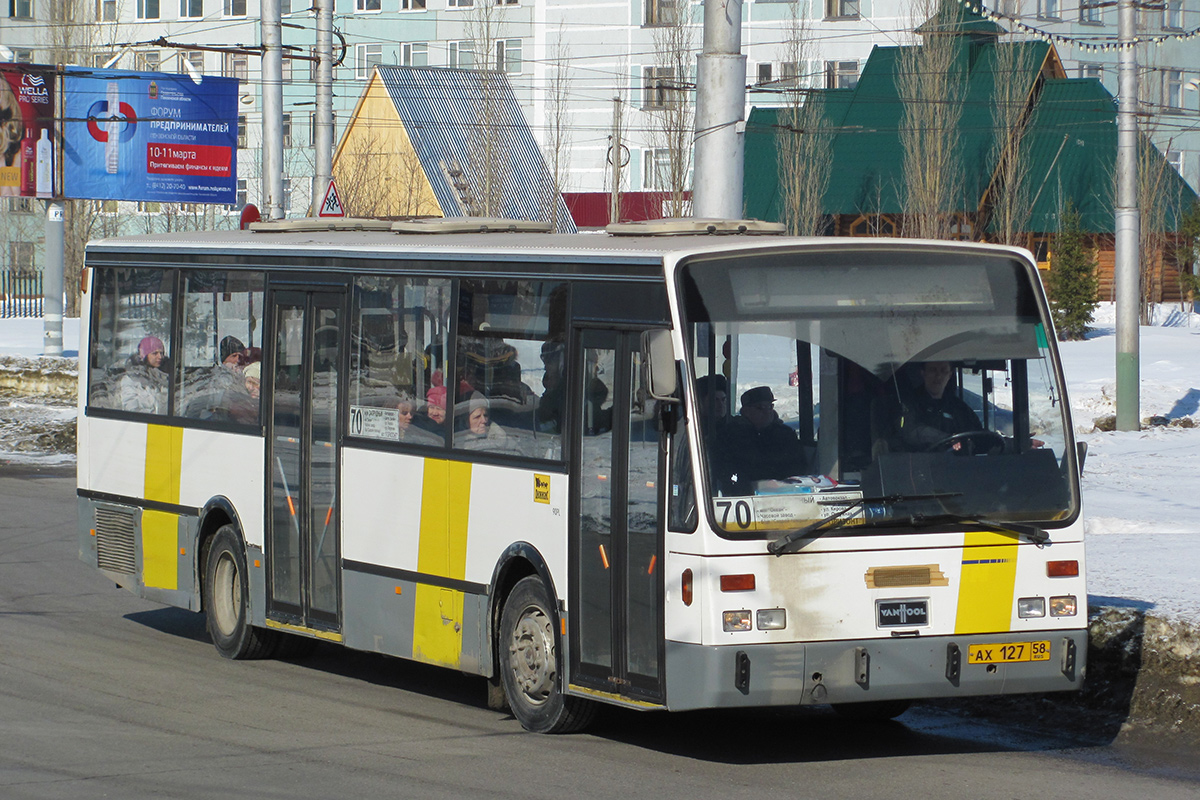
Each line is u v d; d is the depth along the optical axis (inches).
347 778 501.0
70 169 2492.6
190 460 761.6
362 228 761.0
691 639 491.2
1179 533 900.0
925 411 518.3
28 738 555.8
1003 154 3444.9
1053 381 533.6
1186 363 2303.2
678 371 501.7
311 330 688.4
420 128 3540.8
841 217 3656.5
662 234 604.7
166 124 2591.0
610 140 3873.0
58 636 770.2
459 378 606.2
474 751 542.0
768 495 495.8
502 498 580.4
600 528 534.6
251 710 613.9
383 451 641.0
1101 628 617.6
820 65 3971.5
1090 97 3575.3
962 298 529.7
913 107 3481.8
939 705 628.4
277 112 1611.7
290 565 694.5
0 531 1102.4
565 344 557.6
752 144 3759.8
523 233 694.5
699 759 530.0
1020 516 519.2
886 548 501.0
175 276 781.3
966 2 3535.9
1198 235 3659.0
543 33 4200.3
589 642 540.4
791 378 507.5
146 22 4667.8
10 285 4153.5
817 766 519.5
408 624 627.8
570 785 491.8
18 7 4790.8
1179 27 4244.6
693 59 3976.4
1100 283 3644.2
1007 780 498.9
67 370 1978.3
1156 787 490.6
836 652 493.7
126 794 478.9
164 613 851.4
